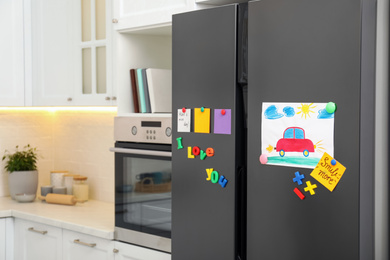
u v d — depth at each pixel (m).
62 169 4.05
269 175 1.95
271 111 1.94
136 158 2.71
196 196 2.21
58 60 3.51
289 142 1.89
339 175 1.77
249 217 2.01
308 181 1.85
